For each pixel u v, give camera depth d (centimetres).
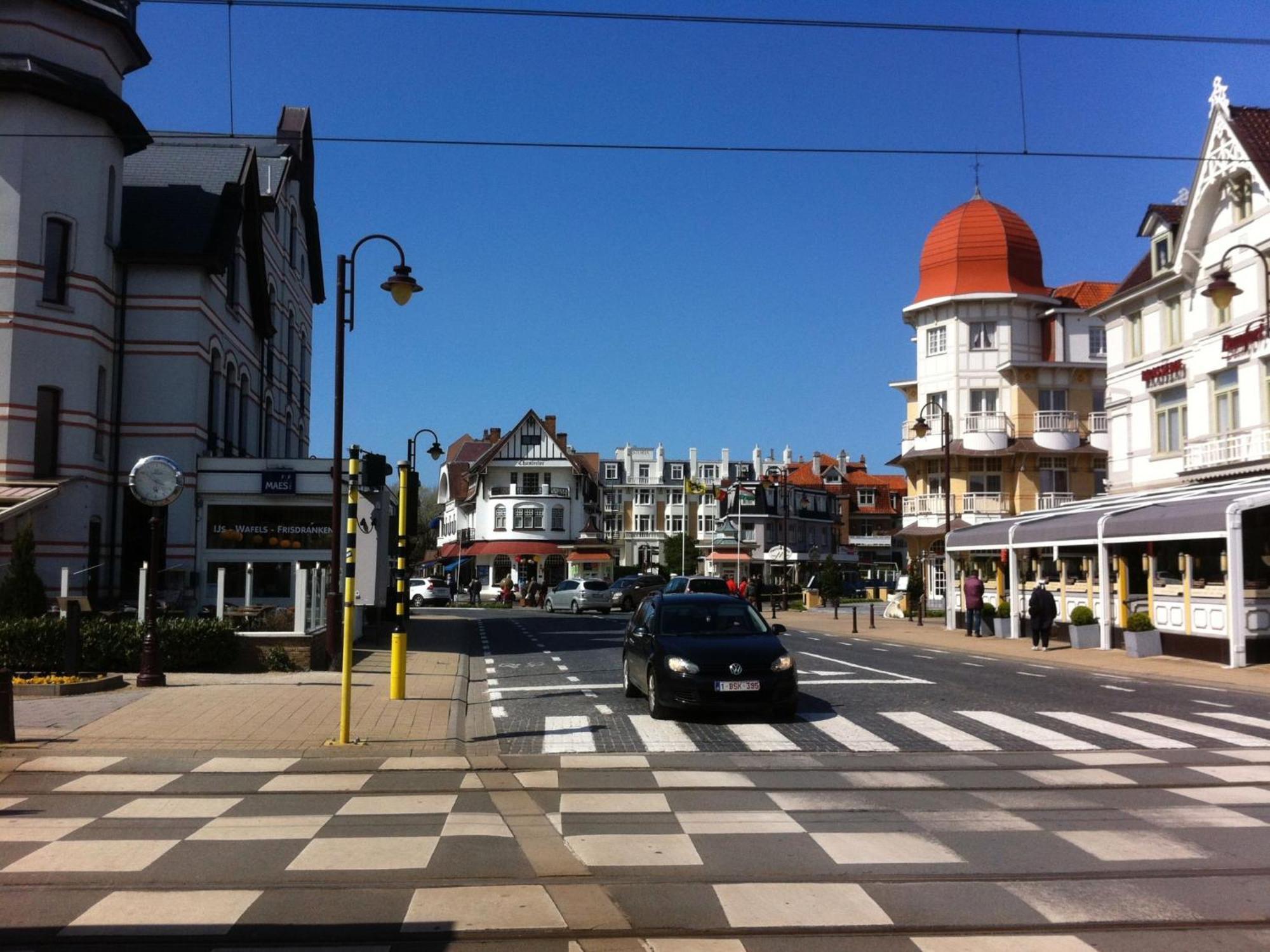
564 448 7775
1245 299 2802
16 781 941
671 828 772
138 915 582
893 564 9919
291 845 723
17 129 2489
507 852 705
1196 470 2897
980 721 1303
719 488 8575
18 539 2053
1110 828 777
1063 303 5047
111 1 2769
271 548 2616
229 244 2872
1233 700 1568
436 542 10206
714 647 1309
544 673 1930
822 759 1052
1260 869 671
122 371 2736
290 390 4153
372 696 1508
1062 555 2895
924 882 644
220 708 1359
